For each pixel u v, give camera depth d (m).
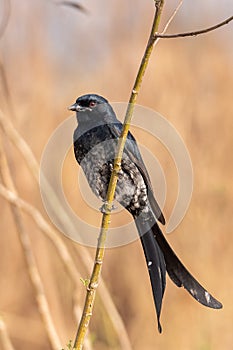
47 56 14.16
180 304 13.41
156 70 14.16
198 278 13.21
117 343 12.01
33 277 9.95
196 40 14.37
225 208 13.47
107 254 14.39
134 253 14.39
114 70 14.43
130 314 14.05
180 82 14.07
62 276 13.35
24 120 13.51
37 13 14.07
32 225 13.24
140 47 14.52
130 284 14.28
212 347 12.87
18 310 13.87
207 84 14.13
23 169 13.12
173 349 13.17
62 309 13.26
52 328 9.76
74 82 14.33
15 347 13.61
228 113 13.87
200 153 13.62
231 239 13.38
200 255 13.29
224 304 13.15
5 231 14.00
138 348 13.52
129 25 14.62
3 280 13.86
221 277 13.22
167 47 14.30
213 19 14.52
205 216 13.42
